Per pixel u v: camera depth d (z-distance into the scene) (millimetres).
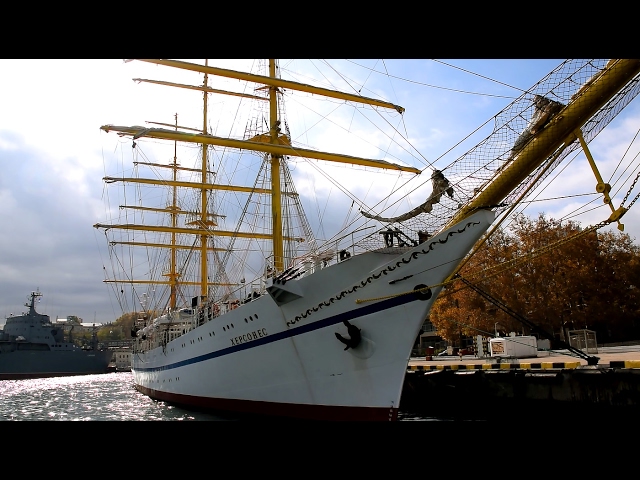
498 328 37562
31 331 75375
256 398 17016
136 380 42844
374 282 13664
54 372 73000
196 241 40875
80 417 23203
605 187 9820
